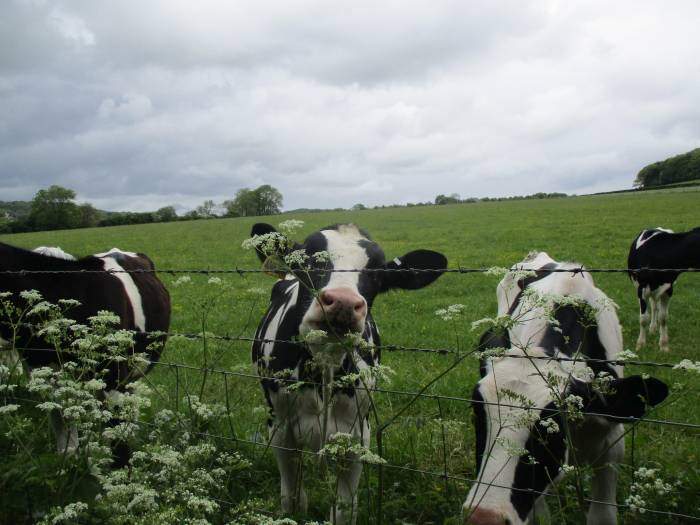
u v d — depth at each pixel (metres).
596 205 51.31
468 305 13.34
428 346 10.05
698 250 11.60
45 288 5.35
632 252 13.13
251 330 11.84
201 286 17.56
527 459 3.31
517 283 5.96
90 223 99.44
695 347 10.25
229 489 4.50
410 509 4.35
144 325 6.40
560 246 24.34
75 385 3.76
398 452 5.30
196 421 4.23
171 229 53.28
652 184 123.44
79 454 3.75
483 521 3.16
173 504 3.41
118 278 6.08
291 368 4.48
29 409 5.20
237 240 37.06
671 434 5.87
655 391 3.49
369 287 4.36
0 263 5.38
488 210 55.09
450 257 22.73
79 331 4.37
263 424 5.80
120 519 3.05
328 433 4.29
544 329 4.17
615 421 3.72
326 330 3.82
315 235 4.60
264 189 103.62
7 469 3.88
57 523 3.29
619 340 4.93
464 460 5.32
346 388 4.30
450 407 6.91
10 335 5.34
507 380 3.65
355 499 4.20
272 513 3.48
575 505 4.21
